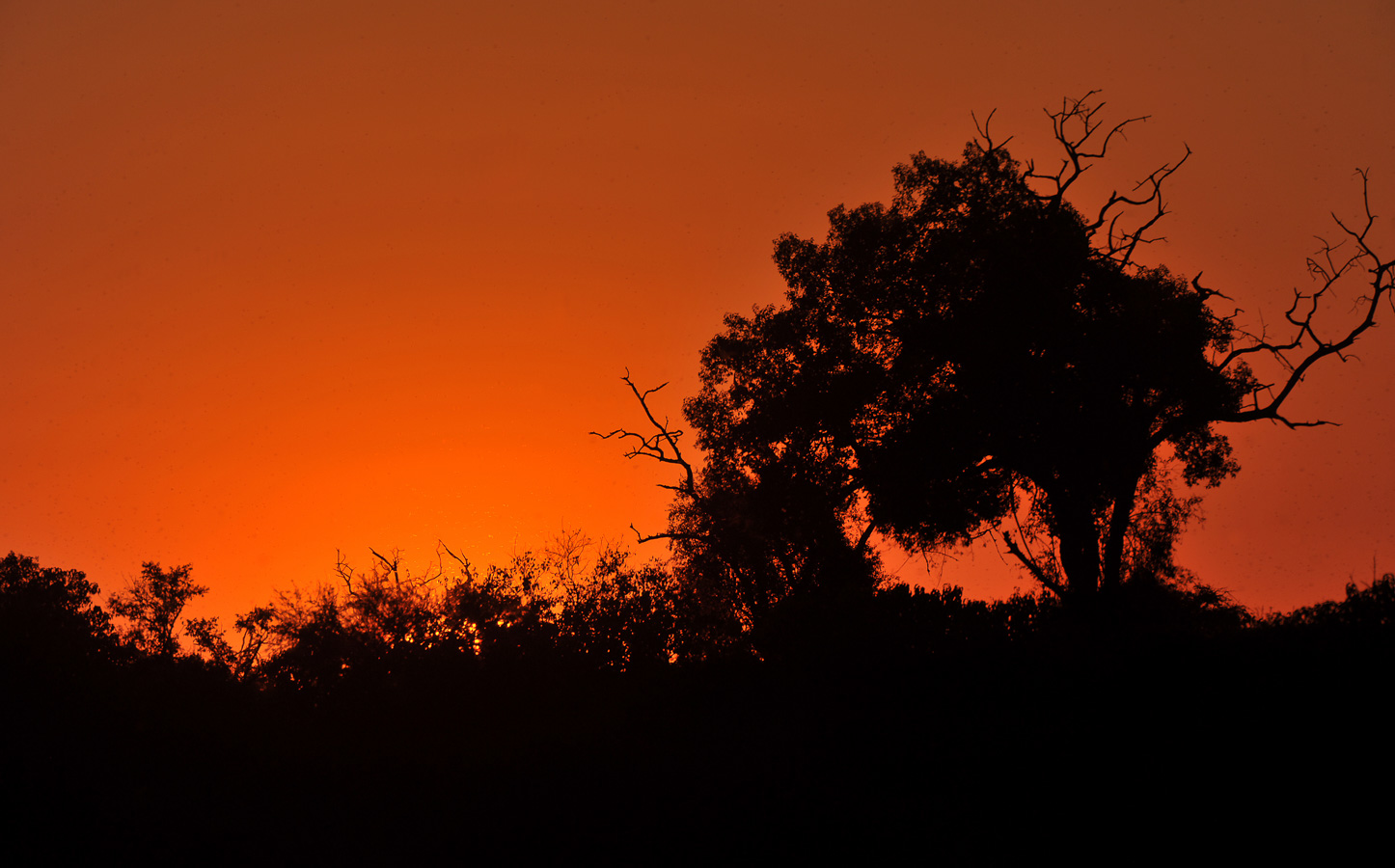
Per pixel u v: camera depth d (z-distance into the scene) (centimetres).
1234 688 1393
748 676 1842
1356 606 1666
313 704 1880
